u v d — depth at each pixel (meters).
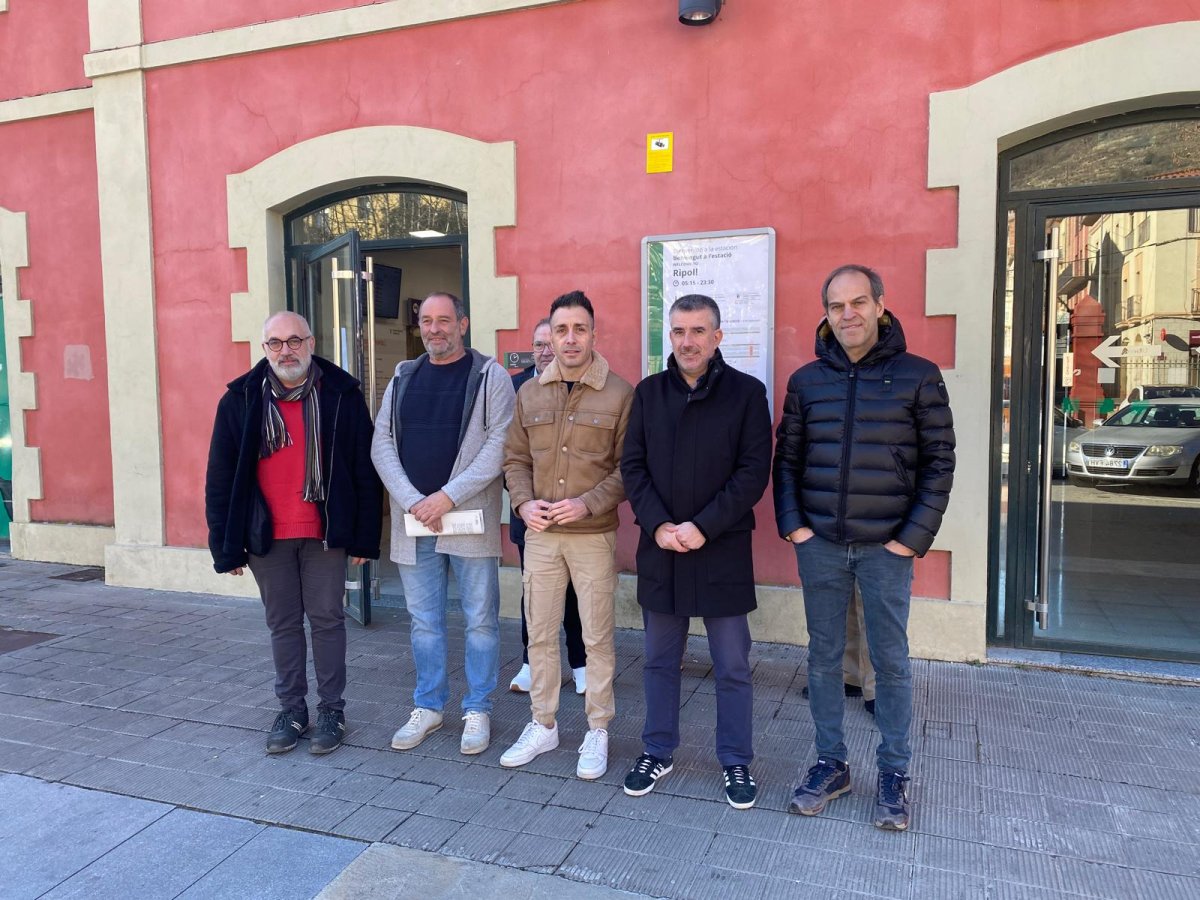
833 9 4.13
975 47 3.93
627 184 4.56
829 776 2.80
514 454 3.18
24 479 6.59
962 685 3.81
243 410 3.32
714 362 2.80
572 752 3.25
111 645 4.63
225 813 2.83
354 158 5.11
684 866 2.47
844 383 2.68
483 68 4.83
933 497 2.57
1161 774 2.97
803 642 4.37
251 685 4.02
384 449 3.35
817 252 4.22
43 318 6.38
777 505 2.83
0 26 6.27
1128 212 3.96
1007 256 4.11
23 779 3.10
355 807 2.86
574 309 2.95
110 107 5.67
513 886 2.40
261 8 5.32
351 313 4.72
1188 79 3.61
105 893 2.40
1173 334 3.96
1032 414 4.13
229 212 5.44
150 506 5.80
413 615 3.40
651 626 2.91
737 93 4.32
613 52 4.55
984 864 2.46
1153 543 4.05
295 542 3.32
